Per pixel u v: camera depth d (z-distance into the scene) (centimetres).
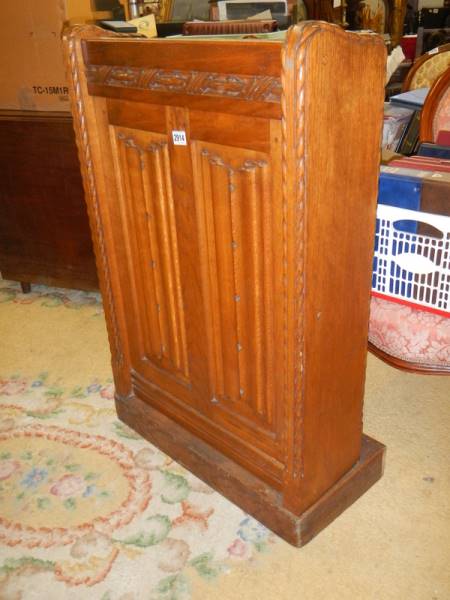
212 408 135
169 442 149
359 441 132
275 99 88
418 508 134
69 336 217
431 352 135
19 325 225
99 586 119
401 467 147
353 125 94
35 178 221
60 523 134
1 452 158
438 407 169
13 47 203
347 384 120
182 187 114
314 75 83
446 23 422
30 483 146
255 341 115
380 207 129
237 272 112
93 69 121
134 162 124
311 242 95
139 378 157
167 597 116
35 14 193
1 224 239
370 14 370
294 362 105
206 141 104
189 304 127
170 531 131
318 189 93
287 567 122
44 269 242
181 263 124
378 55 94
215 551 126
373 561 122
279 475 124
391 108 195
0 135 219
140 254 136
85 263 232
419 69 214
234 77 93
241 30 124
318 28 81
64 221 226
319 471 122
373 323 143
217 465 136
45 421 170
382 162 136
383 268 135
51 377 191
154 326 143
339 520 132
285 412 111
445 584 116
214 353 128
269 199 98
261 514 129
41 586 120
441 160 137
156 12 200
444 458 149
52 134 209
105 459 154
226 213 108
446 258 124
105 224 139
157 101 110
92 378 190
